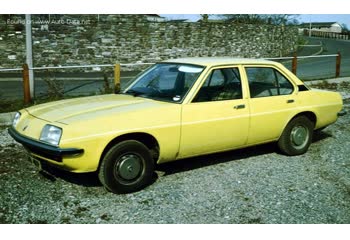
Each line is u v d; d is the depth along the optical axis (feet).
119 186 15.08
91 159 14.42
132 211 13.88
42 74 59.06
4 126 25.40
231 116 17.43
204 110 16.67
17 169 17.56
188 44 77.61
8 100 33.01
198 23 78.07
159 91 17.42
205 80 16.98
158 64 19.44
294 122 19.90
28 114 16.43
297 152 20.26
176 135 16.05
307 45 139.23
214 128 17.01
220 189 15.89
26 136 15.24
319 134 24.67
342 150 21.38
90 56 66.54
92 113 15.12
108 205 14.30
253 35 90.58
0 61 61.05
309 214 13.91
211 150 17.46
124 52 69.72
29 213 13.53
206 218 13.46
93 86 45.44
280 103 19.13
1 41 60.54
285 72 19.80
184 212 13.87
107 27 67.21
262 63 19.01
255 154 20.44
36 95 37.09
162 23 73.05
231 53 86.12
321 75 56.80
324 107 21.01
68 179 16.55
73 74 60.44
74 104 16.60
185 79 17.19
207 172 17.76
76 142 14.06
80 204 14.34
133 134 15.35
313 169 18.40
